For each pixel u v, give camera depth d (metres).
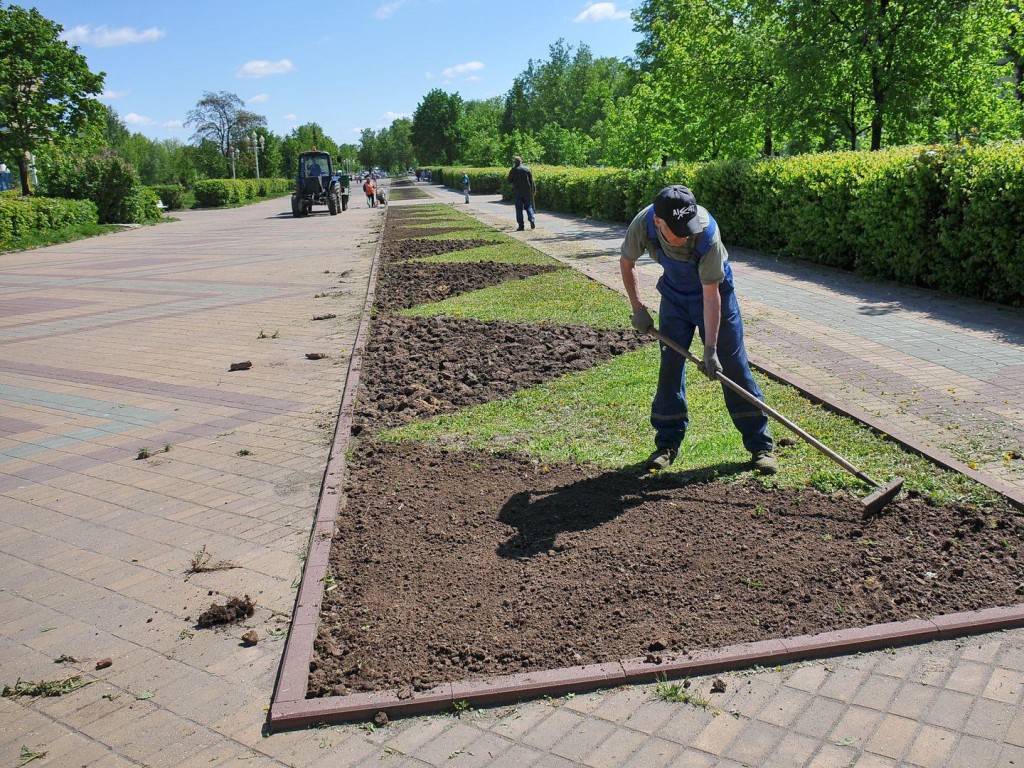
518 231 20.44
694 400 5.74
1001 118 15.42
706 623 3.11
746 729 2.57
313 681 2.91
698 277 4.25
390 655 3.04
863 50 14.49
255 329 9.78
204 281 14.73
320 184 36.09
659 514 4.04
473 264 14.03
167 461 5.38
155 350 8.85
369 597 3.46
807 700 2.69
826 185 11.43
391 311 10.32
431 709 2.76
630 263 4.41
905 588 3.26
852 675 2.80
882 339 7.17
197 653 3.19
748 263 12.66
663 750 2.50
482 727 2.67
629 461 4.74
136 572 3.88
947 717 2.56
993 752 2.40
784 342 7.19
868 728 2.54
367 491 4.60
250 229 29.50
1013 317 7.80
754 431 4.44
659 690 2.77
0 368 8.33
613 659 2.92
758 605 3.21
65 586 3.78
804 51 14.82
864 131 16.61
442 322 9.30
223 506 4.60
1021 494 3.88
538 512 4.17
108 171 34.03
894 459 4.45
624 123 26.75
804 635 2.98
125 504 4.70
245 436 5.80
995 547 3.52
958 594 3.20
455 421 5.73
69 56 32.44
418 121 104.38
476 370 7.14
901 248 9.72
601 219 23.73
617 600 3.31
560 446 5.07
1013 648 2.89
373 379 7.04
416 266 14.36
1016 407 5.21
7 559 4.08
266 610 3.48
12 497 4.90
